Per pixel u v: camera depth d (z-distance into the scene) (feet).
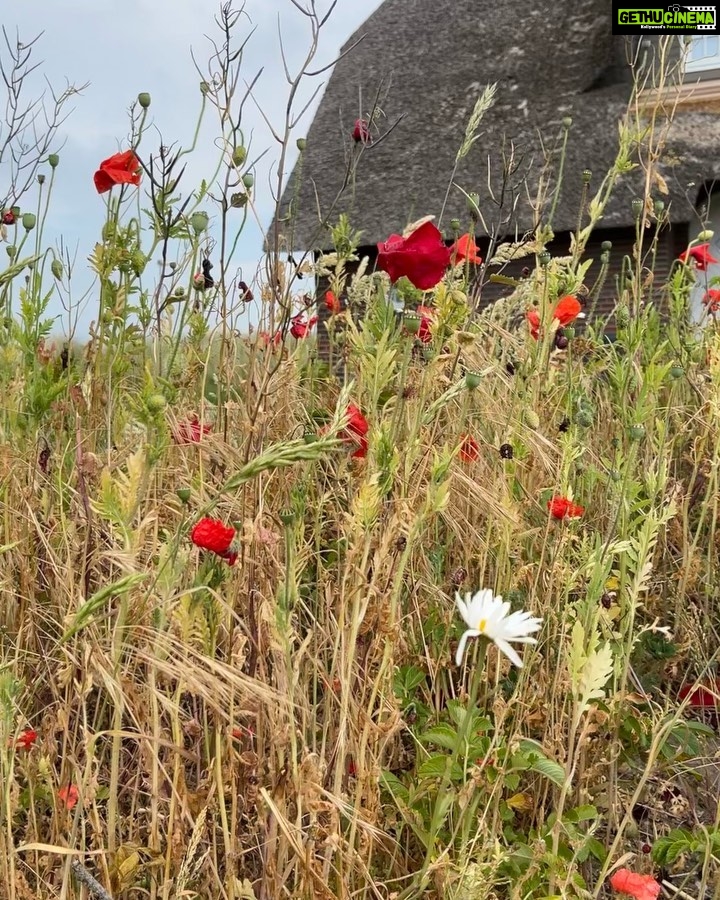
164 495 6.72
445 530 8.35
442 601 6.94
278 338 7.84
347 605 5.40
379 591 5.26
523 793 6.15
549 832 5.54
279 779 4.66
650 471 7.06
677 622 7.82
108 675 4.73
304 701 5.32
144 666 5.90
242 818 5.50
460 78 43.75
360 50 49.47
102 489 4.62
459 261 8.90
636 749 6.74
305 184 39.88
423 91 43.96
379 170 39.70
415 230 5.80
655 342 10.20
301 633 6.75
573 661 5.10
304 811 4.94
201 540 4.73
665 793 7.00
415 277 5.85
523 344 9.40
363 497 4.91
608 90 39.70
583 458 8.58
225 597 5.47
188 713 5.75
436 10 49.26
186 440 7.01
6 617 6.43
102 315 6.84
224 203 7.07
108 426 6.36
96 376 7.78
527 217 29.43
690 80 33.42
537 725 6.40
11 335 7.92
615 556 7.64
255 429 6.61
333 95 46.75
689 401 10.38
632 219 30.94
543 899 4.86
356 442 6.23
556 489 6.88
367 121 8.55
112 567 5.97
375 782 4.96
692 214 29.12
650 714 7.04
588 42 42.37
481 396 8.72
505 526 6.73
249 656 5.35
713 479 8.18
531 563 7.02
